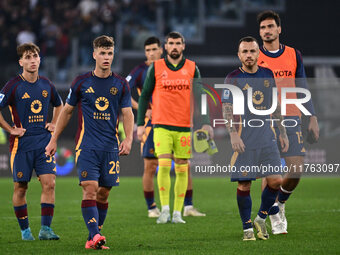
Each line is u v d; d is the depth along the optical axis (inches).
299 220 1061.8
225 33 3371.1
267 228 960.9
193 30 3351.4
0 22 3169.3
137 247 772.0
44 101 881.5
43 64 3029.0
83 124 781.9
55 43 3075.8
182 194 1061.1
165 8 3334.2
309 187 1836.9
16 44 3149.6
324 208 1264.8
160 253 715.4
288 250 732.7
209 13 3385.8
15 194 868.0
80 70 3058.6
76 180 2206.0
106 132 784.9
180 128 1057.5
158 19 3329.2
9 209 1315.2
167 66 1059.3
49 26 3166.8
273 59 927.7
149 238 861.2
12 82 865.5
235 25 3380.9
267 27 920.9
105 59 768.9
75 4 3277.6
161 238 859.4
